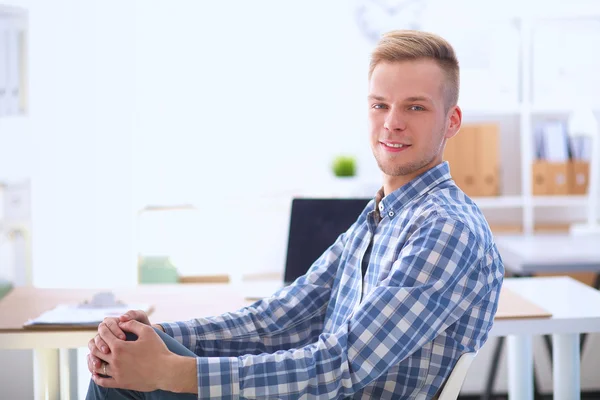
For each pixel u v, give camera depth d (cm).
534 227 445
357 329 135
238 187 453
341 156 437
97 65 339
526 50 418
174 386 131
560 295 216
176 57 442
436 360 141
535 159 436
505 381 329
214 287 238
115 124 348
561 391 211
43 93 328
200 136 447
